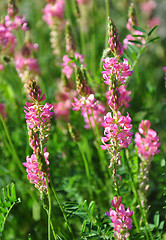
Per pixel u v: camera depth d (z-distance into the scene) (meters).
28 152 0.85
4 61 0.89
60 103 0.92
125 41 0.83
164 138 0.90
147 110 0.90
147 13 1.40
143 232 0.73
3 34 0.88
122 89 0.77
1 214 0.71
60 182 0.85
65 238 0.70
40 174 0.66
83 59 0.86
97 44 1.35
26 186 0.84
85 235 0.71
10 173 0.85
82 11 1.29
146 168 0.71
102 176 0.89
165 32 1.33
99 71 0.80
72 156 0.90
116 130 0.66
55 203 0.81
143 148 0.70
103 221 0.71
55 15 0.96
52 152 0.89
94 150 0.90
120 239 0.67
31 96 0.66
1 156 0.92
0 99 0.96
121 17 1.37
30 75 0.90
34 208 0.83
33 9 1.51
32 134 0.65
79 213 0.71
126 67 0.67
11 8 0.88
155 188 0.83
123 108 0.78
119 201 0.67
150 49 1.25
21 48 0.90
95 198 0.85
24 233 0.81
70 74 0.87
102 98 0.80
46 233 0.80
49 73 1.21
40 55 1.32
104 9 1.40
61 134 0.93
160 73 1.24
